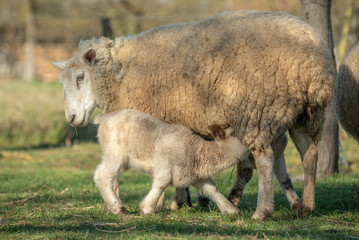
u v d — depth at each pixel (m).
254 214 14.62
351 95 15.94
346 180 22.69
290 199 16.27
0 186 24.92
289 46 14.05
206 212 16.33
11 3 94.19
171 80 15.52
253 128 14.30
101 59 17.19
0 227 14.26
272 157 14.52
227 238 12.35
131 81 16.45
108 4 82.50
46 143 42.56
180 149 15.05
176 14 82.62
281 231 13.09
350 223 14.41
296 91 14.00
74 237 12.69
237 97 14.32
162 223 14.06
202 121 15.32
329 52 14.49
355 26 41.16
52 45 83.94
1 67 107.69
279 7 41.00
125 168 16.33
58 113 50.47
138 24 70.69
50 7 90.56
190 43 15.35
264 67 14.07
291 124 14.38
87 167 32.81
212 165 15.16
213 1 85.44
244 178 16.52
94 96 17.64
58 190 23.05
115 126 15.91
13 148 40.31
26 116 48.69
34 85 65.06
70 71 17.66
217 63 14.62
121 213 15.77
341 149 28.53
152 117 15.86
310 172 15.03
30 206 18.31
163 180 15.16
